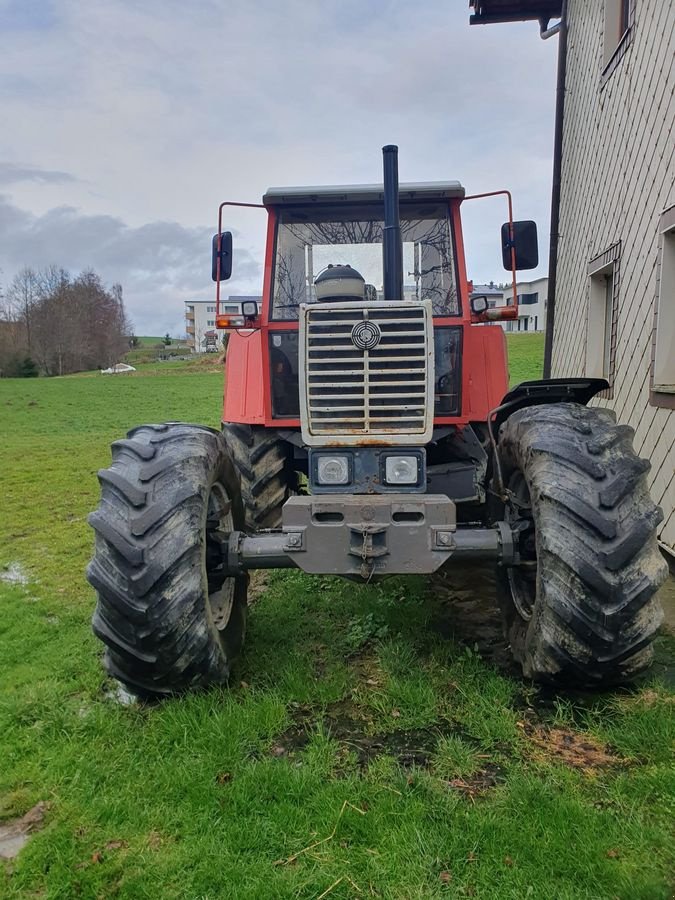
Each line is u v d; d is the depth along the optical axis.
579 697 3.07
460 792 2.44
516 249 4.08
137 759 2.70
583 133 7.73
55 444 14.62
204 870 2.10
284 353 4.04
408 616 4.08
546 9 9.17
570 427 2.97
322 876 2.06
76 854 2.20
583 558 2.67
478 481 4.12
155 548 2.73
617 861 2.08
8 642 3.97
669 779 2.43
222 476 3.36
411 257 4.25
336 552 2.96
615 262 6.58
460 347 4.01
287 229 4.25
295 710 3.05
